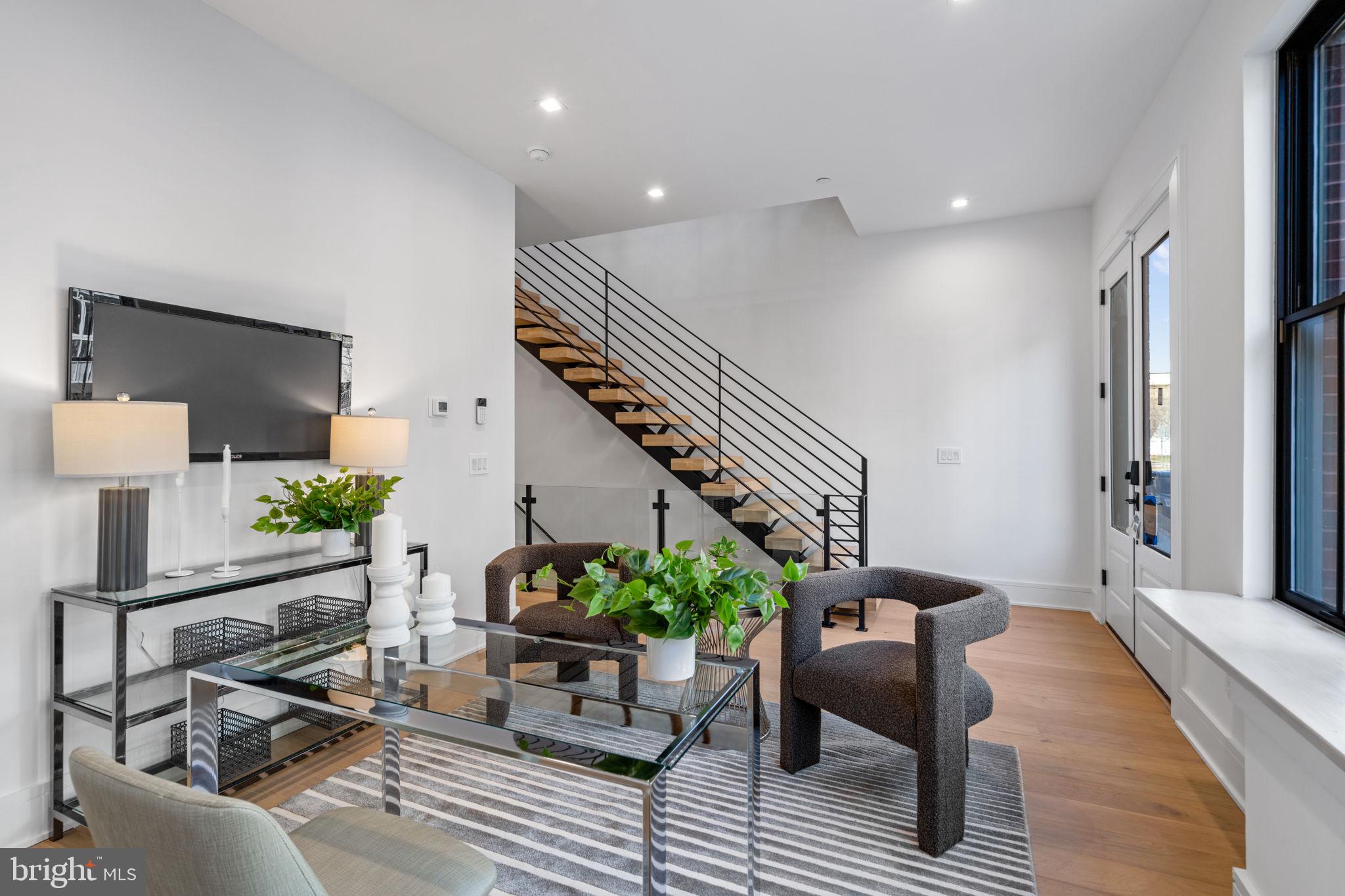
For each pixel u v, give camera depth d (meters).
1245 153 2.10
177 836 0.82
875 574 2.42
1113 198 3.80
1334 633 1.74
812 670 2.19
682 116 3.23
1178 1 2.40
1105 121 3.27
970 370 4.78
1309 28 1.93
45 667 1.99
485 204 3.78
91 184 2.09
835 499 5.14
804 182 4.00
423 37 2.62
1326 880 1.26
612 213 4.50
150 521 2.26
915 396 4.93
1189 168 2.60
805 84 2.95
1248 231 2.10
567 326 5.73
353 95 2.99
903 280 4.98
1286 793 1.41
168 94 2.29
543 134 3.40
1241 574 2.13
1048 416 4.57
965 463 4.79
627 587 1.61
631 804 2.09
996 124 3.30
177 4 2.32
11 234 1.91
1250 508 2.11
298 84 2.75
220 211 2.46
